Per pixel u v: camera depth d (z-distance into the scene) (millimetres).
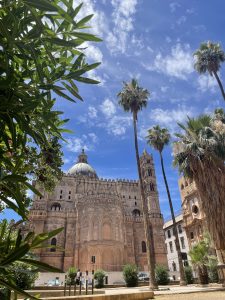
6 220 3113
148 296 17156
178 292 20375
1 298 2670
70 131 4934
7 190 3072
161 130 44000
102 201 60375
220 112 28719
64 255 57688
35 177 5660
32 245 2805
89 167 83500
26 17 3131
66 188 72312
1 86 3000
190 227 45375
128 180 80250
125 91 38188
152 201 71688
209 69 33250
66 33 3518
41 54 3688
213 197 17422
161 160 42031
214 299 15180
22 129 3252
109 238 56594
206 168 18359
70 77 3844
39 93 3547
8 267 2588
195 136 20062
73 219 62656
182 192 50969
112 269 53188
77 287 31203
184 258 47906
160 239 65250
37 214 60656
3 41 3201
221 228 16688
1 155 3166
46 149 5320
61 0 3404
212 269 30219
